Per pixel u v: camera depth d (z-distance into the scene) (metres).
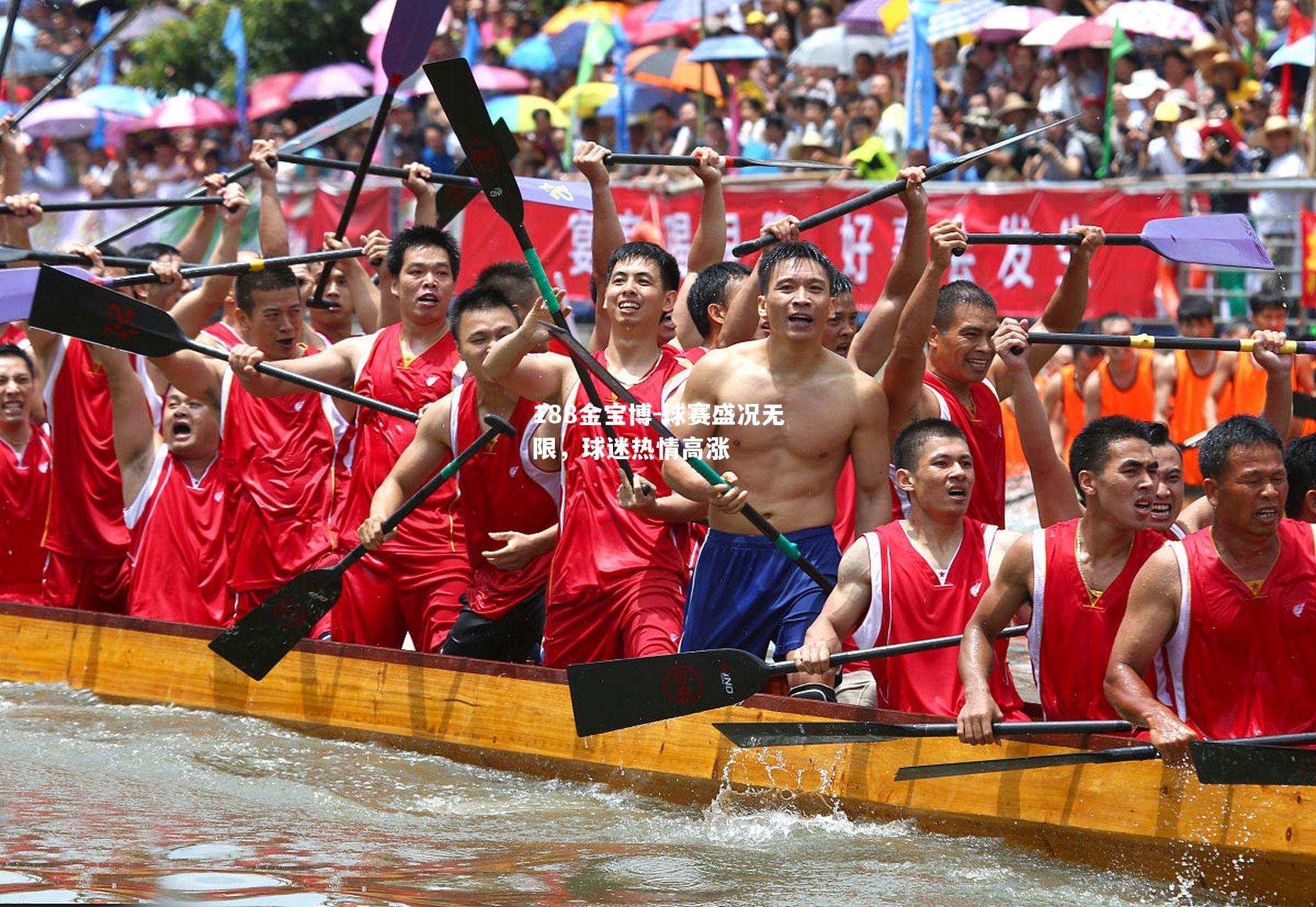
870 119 49.12
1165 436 21.33
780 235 24.39
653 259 22.67
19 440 30.19
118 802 20.33
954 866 17.97
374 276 37.72
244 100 63.44
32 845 18.11
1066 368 43.25
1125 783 17.69
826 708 19.77
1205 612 17.27
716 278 26.48
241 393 27.34
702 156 26.86
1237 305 42.09
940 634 20.36
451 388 26.28
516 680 22.28
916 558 20.47
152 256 31.03
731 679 19.05
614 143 58.00
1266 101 46.12
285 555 27.17
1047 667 18.98
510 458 23.61
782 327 21.11
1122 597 18.41
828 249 43.84
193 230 32.91
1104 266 41.91
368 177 47.50
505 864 17.78
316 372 27.14
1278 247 41.28
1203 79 46.22
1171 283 41.94
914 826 19.12
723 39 54.09
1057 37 48.06
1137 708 16.88
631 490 21.11
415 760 22.86
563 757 21.73
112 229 60.66
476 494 24.12
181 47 72.12
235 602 28.16
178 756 22.78
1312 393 40.78
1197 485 41.06
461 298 23.45
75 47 70.81
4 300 25.20
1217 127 44.28
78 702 26.16
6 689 26.81
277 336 27.36
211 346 27.11
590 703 19.52
